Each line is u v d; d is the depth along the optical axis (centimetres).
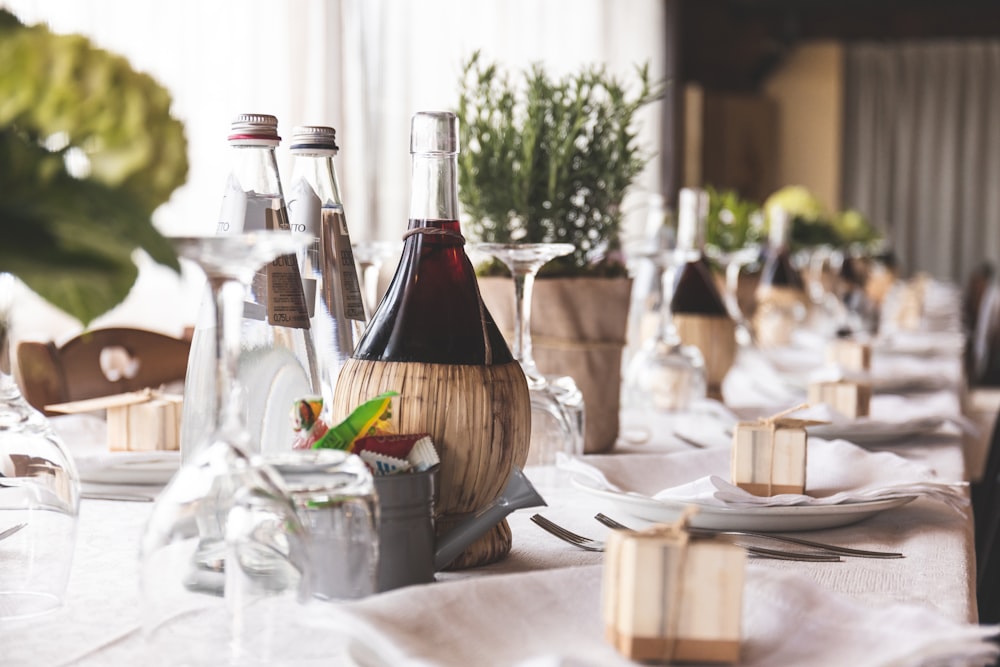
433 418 71
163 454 98
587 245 120
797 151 868
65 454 68
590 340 118
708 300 166
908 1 804
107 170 43
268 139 75
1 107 42
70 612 66
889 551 80
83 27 233
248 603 54
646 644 51
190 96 268
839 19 853
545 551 80
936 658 50
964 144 869
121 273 44
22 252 41
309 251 86
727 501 83
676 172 605
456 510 73
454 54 389
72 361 152
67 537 67
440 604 54
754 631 55
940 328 387
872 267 517
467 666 50
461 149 116
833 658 51
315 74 311
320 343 86
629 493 86
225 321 55
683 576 51
